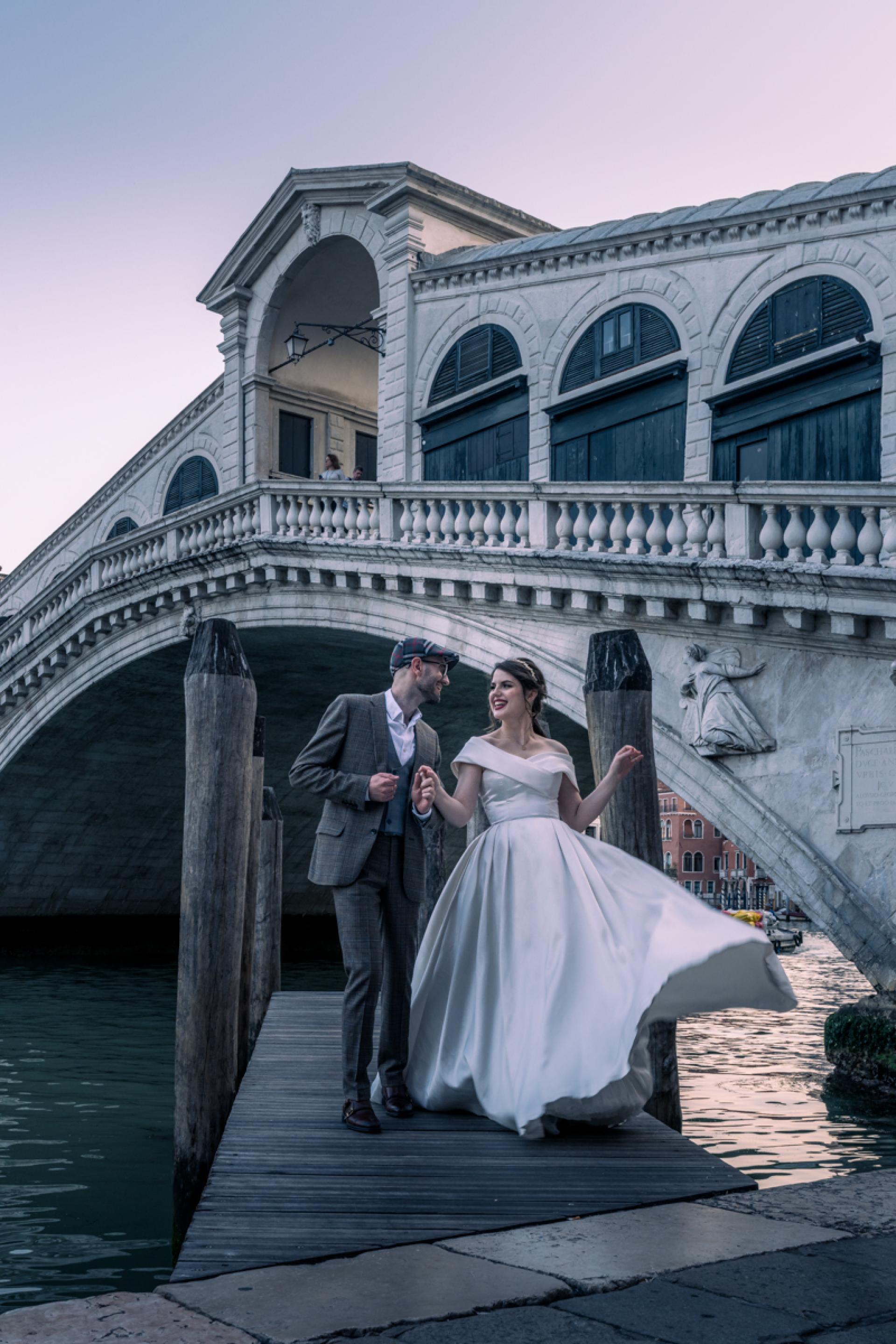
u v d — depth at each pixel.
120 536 21.88
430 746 4.21
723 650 11.61
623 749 4.24
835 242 13.78
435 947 4.23
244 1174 3.34
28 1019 15.52
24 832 27.20
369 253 20.88
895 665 9.94
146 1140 8.09
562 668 13.34
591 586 12.65
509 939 3.94
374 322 24.41
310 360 24.17
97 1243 5.59
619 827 5.06
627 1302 2.24
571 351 16.97
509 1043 3.82
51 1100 9.62
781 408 14.11
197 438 25.89
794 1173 6.54
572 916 3.83
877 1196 3.08
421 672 4.18
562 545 13.30
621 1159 3.53
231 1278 2.45
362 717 4.07
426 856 9.65
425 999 4.23
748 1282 2.35
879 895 9.99
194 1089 4.54
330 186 20.61
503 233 20.67
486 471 18.25
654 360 15.60
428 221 19.70
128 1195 6.55
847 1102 8.78
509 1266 2.50
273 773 28.06
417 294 19.53
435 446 19.11
